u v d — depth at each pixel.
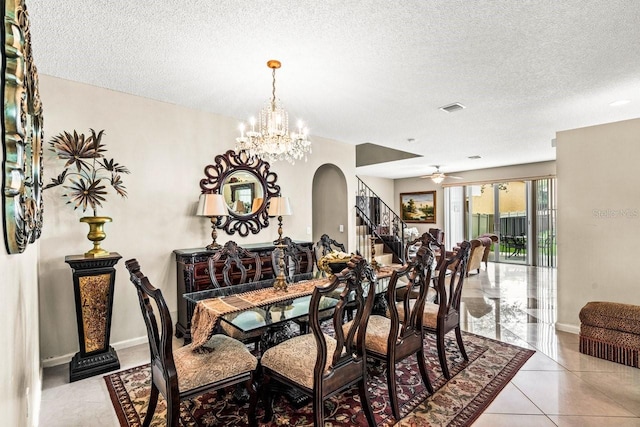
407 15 1.94
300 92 3.17
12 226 1.02
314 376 1.72
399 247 6.97
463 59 2.50
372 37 2.19
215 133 3.85
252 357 1.96
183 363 1.83
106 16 1.94
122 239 3.22
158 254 3.44
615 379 2.51
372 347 2.19
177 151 3.57
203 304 2.30
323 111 3.73
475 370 2.67
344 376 1.83
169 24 2.03
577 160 3.49
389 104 3.49
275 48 2.33
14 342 1.25
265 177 4.30
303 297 2.58
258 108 3.66
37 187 1.56
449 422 2.00
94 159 3.03
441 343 2.55
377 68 2.65
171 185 3.53
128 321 3.25
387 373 2.10
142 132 3.33
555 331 3.57
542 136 4.91
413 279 2.20
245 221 4.10
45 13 1.90
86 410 2.18
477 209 8.95
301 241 4.41
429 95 3.25
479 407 2.16
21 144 1.03
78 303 2.62
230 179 3.98
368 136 4.92
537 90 3.12
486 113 3.81
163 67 2.64
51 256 2.84
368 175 9.56
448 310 2.71
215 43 2.27
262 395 2.26
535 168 7.41
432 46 2.31
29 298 1.83
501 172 7.96
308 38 2.20
